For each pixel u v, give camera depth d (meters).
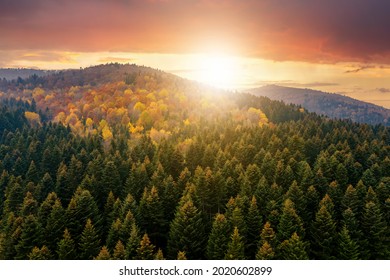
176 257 55.84
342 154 87.75
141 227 62.75
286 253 48.81
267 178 76.81
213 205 68.56
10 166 111.06
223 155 89.06
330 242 54.22
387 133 135.12
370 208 57.41
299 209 61.72
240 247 48.56
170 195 68.56
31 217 57.06
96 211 65.69
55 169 103.88
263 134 113.56
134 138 169.75
